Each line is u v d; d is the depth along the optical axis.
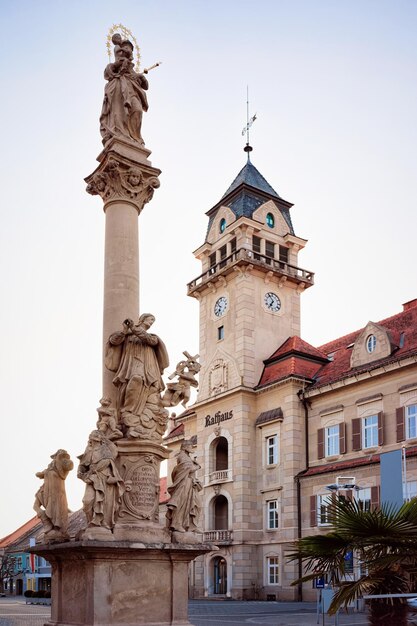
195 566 50.59
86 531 13.25
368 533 9.88
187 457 15.54
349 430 43.28
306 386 47.72
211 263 58.00
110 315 16.41
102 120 18.17
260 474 48.66
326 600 24.59
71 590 13.70
